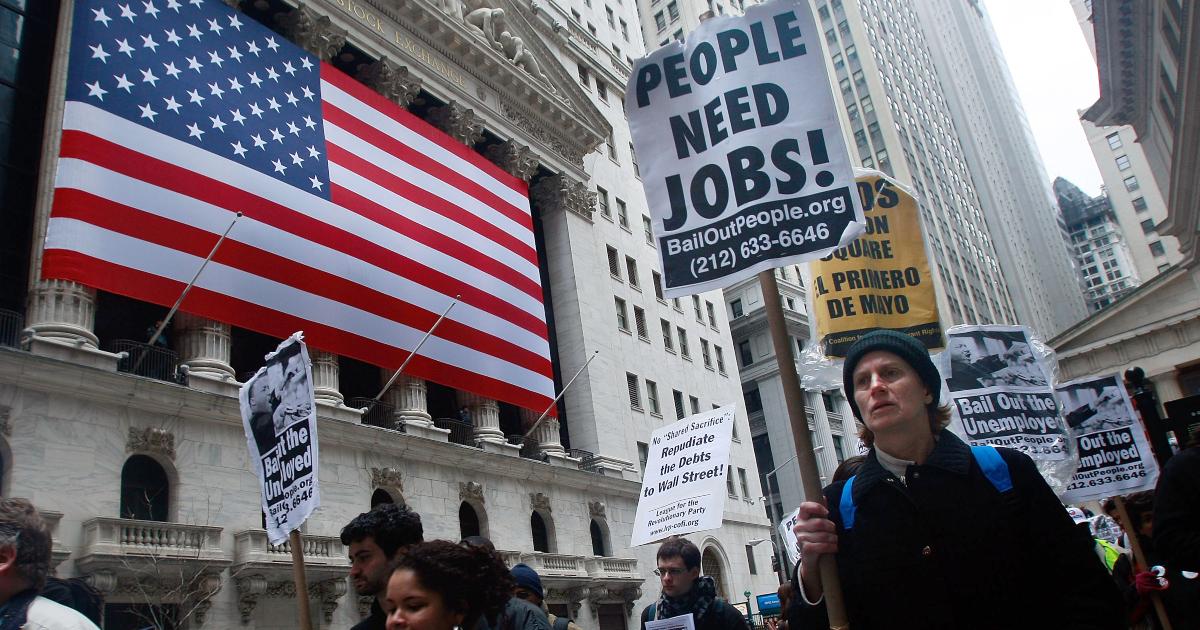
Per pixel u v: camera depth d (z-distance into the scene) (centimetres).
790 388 366
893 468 326
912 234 1084
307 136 2445
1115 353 3681
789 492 5606
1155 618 702
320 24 2742
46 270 1834
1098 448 1050
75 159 1908
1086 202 19025
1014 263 12512
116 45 2072
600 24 5016
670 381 4138
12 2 2206
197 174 2119
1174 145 3588
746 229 469
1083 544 297
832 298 1050
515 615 486
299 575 651
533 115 3762
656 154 500
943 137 11394
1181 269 3566
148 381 1872
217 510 1938
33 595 350
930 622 292
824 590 310
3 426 1645
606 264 3988
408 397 2623
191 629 1773
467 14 3581
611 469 3422
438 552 352
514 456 2880
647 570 3378
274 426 767
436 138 2925
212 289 2066
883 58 9856
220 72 2286
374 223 2527
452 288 2716
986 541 291
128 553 1669
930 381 333
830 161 466
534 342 3019
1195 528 428
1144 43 3969
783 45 489
